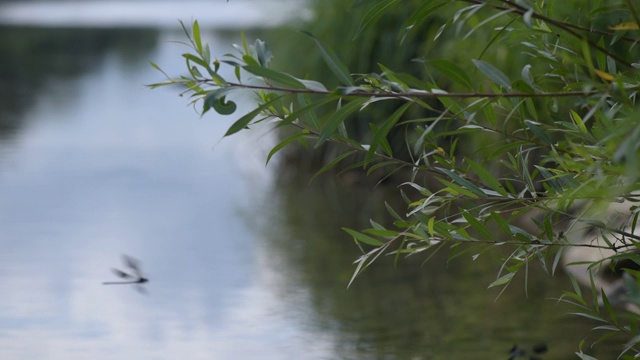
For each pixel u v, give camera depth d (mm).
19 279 11375
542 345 8688
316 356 8570
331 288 10930
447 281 11172
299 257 12336
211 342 9039
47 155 20375
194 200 16188
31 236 13602
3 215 15008
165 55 40406
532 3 4672
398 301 10344
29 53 42969
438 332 9203
